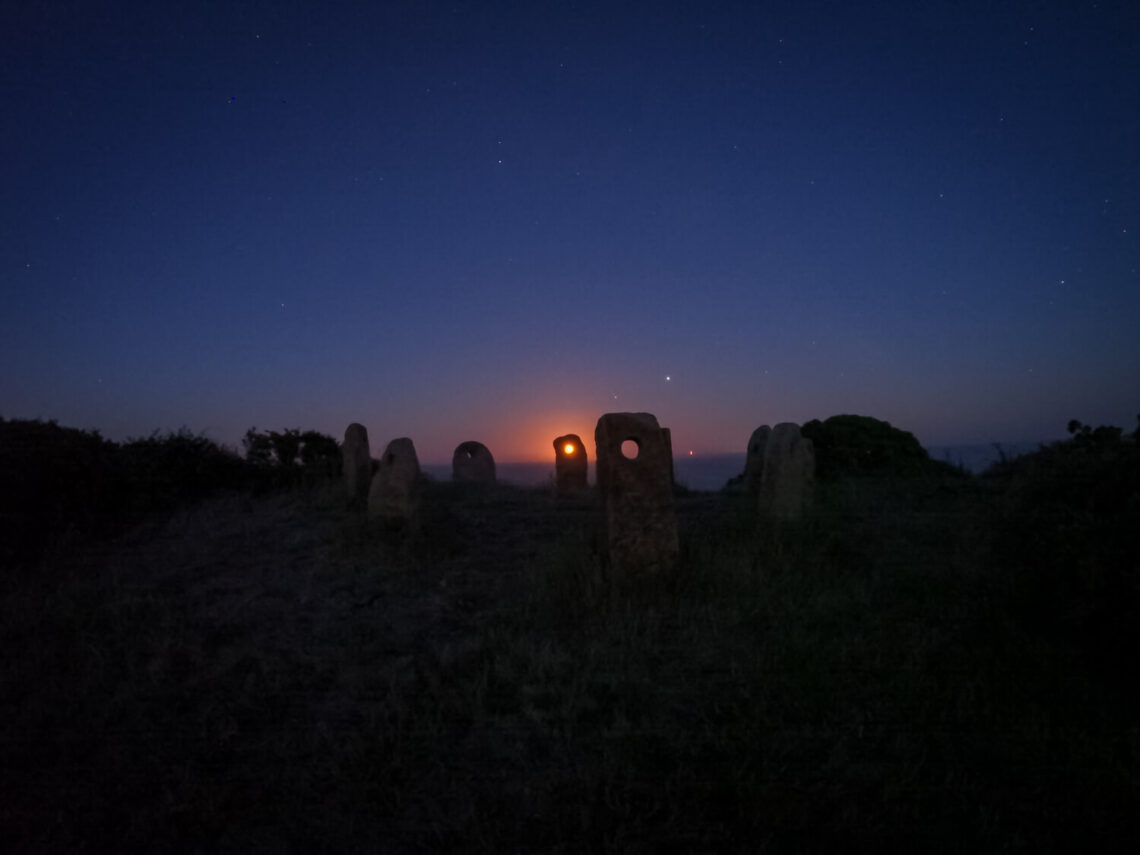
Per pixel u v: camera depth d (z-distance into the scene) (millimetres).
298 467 14984
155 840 3641
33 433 10727
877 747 4184
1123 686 4711
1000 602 5715
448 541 8961
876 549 7980
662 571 6859
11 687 5145
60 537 9508
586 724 4500
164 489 12188
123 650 5770
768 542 8078
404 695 4914
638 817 3631
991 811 3678
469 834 3621
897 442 14812
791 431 9383
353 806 3859
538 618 6129
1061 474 5793
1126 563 4832
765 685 4828
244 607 6699
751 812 3666
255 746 4391
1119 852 3418
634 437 7117
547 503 12055
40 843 3600
